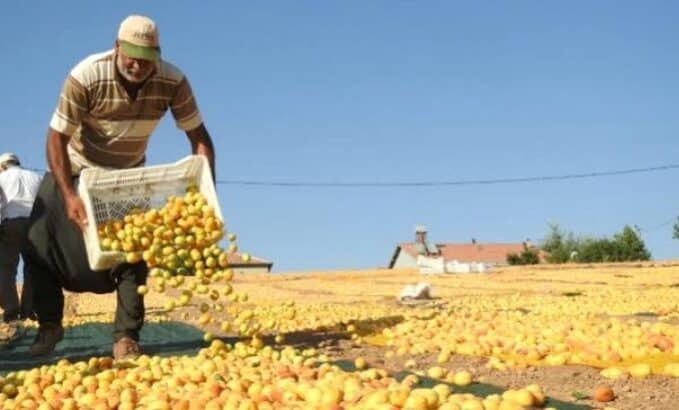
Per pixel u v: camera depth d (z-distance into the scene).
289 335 4.77
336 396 2.95
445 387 2.98
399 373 3.46
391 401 2.85
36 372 3.53
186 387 3.22
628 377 3.36
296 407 2.94
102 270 4.10
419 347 4.04
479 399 2.87
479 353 3.91
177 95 4.20
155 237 4.01
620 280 11.04
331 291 10.92
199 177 4.23
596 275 12.67
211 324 5.68
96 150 4.19
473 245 38.72
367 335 4.65
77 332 5.72
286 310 5.70
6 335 5.12
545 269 15.77
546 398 3.04
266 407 2.94
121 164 4.25
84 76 3.98
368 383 3.14
